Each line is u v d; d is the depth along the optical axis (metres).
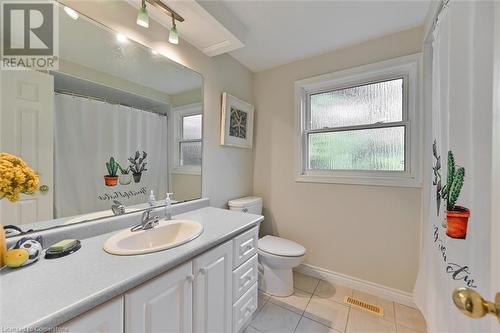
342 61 1.96
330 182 2.03
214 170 1.93
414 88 1.68
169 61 1.53
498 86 0.44
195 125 1.74
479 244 0.63
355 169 1.99
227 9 1.48
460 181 0.76
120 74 1.27
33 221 0.95
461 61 0.77
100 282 0.69
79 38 1.09
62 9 1.03
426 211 1.49
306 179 2.15
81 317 0.62
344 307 1.69
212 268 1.10
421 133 1.61
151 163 1.45
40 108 0.97
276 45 1.93
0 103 0.86
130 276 0.73
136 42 1.33
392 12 1.50
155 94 1.46
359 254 1.91
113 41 1.23
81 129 1.11
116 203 1.26
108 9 1.19
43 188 0.98
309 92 2.23
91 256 0.87
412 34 1.66
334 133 2.11
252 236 1.44
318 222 2.10
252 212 2.11
